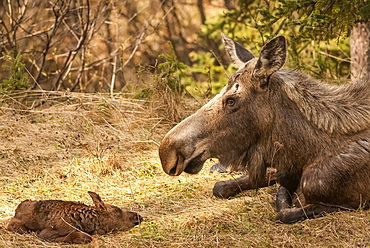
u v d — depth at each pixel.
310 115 9.59
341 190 9.32
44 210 9.29
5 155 13.46
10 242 8.88
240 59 10.43
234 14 22.98
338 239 8.65
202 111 9.81
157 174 12.49
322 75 18.14
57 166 12.89
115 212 9.52
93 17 27.55
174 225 9.60
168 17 36.75
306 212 9.44
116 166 12.72
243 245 8.67
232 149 9.81
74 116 15.66
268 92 9.66
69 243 8.95
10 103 16.92
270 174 10.89
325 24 14.76
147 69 17.38
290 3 14.94
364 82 10.05
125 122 15.38
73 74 30.42
